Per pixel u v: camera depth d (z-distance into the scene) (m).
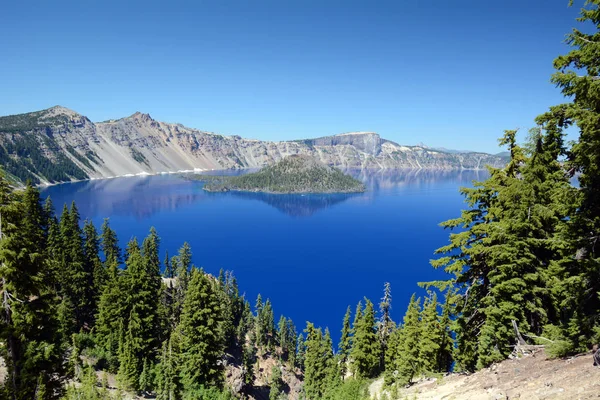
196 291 41.69
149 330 48.94
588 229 17.08
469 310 24.47
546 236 20.88
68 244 62.62
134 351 45.50
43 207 67.44
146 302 48.88
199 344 41.31
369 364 51.59
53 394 25.78
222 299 83.19
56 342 24.92
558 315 21.75
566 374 14.37
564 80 15.33
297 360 102.25
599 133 14.87
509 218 21.36
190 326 41.75
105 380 38.72
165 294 76.50
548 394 13.25
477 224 22.88
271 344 102.50
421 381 26.50
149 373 45.47
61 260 59.53
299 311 148.25
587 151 15.72
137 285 48.56
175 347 45.69
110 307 53.69
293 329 108.50
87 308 64.62
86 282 62.78
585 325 16.42
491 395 15.73
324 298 162.75
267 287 178.62
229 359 68.56
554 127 19.16
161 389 39.75
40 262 23.55
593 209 16.80
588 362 14.64
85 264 64.88
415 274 196.12
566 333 17.81
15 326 21.94
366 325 51.69
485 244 22.64
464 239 22.78
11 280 22.03
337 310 149.00
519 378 16.38
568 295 18.11
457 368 28.59
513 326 20.91
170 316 70.50
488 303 21.88
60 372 25.30
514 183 21.06
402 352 39.69
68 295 60.41
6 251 21.36
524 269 21.34
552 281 20.19
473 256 22.33
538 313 21.58
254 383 74.88
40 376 23.23
